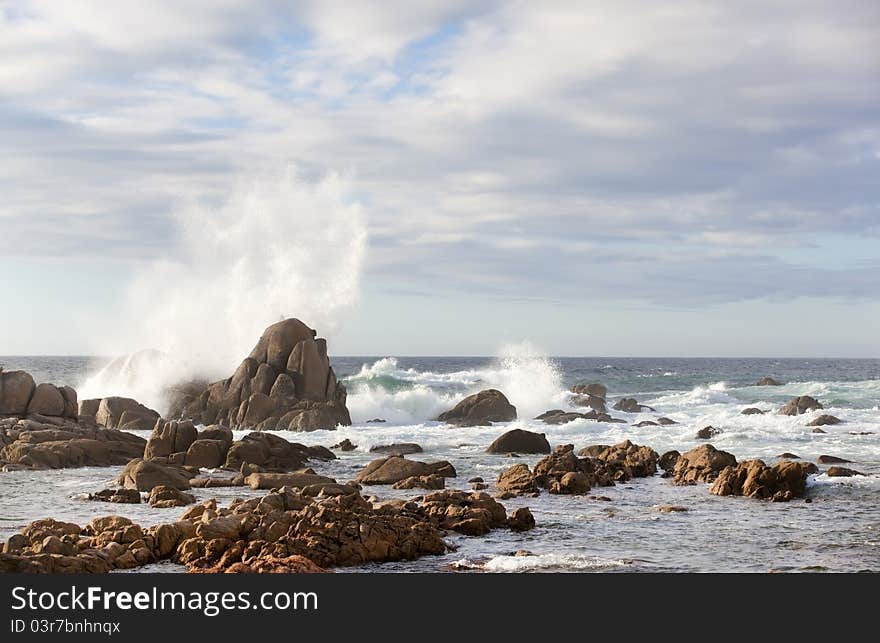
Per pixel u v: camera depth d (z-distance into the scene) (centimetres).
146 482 3291
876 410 6278
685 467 3666
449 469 3659
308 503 2525
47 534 2181
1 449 4075
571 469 3553
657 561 2170
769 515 2800
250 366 5816
